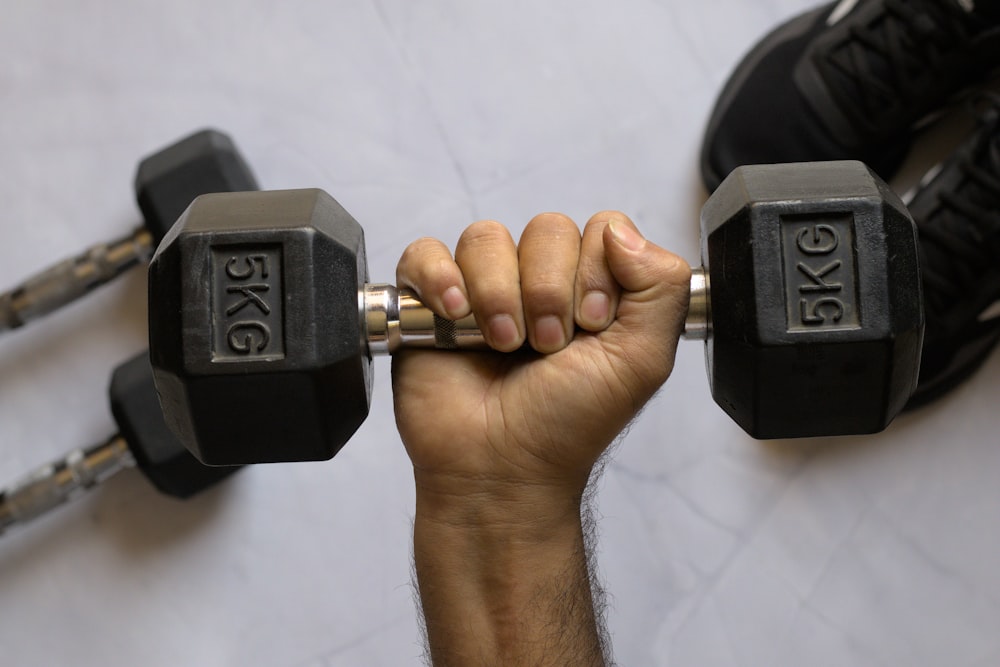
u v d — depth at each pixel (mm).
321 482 1312
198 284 632
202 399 643
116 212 1349
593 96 1357
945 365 1275
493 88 1359
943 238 1254
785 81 1286
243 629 1290
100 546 1306
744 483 1297
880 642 1271
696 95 1354
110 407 1222
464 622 696
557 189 1343
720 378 697
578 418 692
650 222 1335
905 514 1292
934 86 1242
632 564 1282
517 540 696
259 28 1363
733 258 647
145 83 1358
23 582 1301
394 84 1359
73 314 1331
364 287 701
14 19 1359
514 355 726
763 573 1283
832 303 630
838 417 675
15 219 1344
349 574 1295
